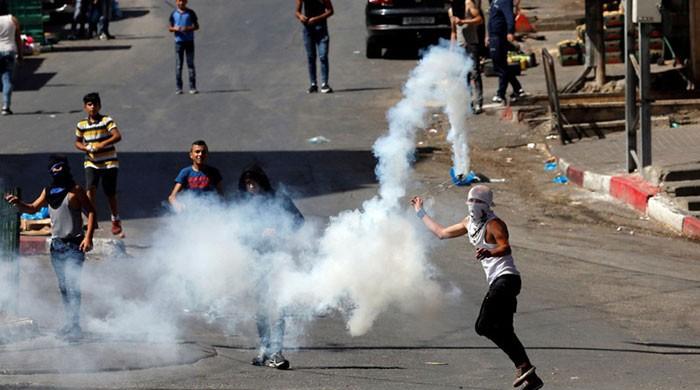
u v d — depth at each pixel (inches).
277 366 928.3
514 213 1663.4
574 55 2672.2
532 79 2534.5
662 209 1596.9
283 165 1915.6
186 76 2736.2
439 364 965.8
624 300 1223.5
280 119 2256.4
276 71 2773.1
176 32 2495.1
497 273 867.4
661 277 1328.7
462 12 2255.2
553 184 1820.9
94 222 1027.3
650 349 1034.1
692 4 2249.0
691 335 1090.7
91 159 1465.3
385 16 2829.7
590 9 2287.2
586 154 1913.1
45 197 1024.2
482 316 867.4
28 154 1984.5
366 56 2935.5
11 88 2346.2
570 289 1268.5
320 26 2472.9
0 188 1062.4
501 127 2132.1
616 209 1670.8
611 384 892.0
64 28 3617.1
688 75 2278.5
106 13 3324.3
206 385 856.9
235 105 2395.4
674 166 1675.7
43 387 838.5
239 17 3595.0
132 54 3068.4
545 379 911.0
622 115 2047.2
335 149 2016.5
